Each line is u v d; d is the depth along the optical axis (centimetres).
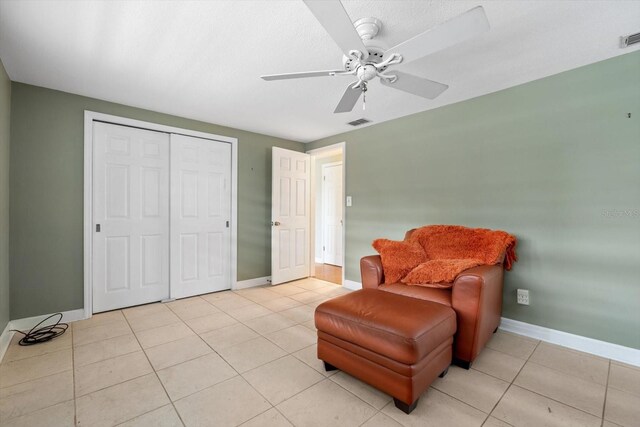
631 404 158
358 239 385
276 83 250
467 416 150
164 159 328
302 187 445
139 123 308
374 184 366
